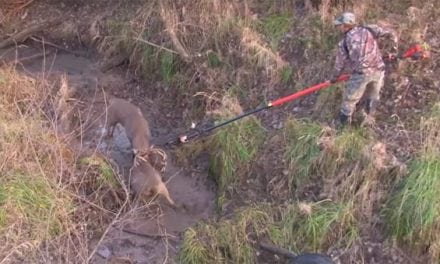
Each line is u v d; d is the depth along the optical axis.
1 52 11.09
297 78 9.18
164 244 8.02
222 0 10.15
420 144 7.93
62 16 11.45
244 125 8.63
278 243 7.64
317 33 9.43
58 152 8.41
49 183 8.02
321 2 9.77
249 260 7.57
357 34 7.75
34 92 9.48
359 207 7.68
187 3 10.20
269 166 8.35
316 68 9.13
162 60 10.01
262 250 7.68
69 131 9.31
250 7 10.20
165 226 8.23
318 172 8.03
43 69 10.30
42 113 9.14
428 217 7.24
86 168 8.39
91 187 8.38
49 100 9.70
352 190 7.77
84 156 8.77
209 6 10.09
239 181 8.42
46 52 11.08
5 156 8.10
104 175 8.38
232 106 8.93
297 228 7.69
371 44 7.81
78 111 9.58
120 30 10.69
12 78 9.51
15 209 7.65
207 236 7.71
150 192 8.17
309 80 9.10
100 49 10.77
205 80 9.55
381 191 7.68
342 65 7.86
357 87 7.91
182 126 9.52
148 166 8.24
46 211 7.80
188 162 8.94
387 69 8.70
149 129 9.30
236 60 9.62
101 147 9.17
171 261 7.74
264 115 8.97
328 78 9.00
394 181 7.68
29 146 8.34
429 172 7.45
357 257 7.48
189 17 10.12
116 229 8.13
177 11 10.30
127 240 8.07
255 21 9.89
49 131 8.77
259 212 7.84
